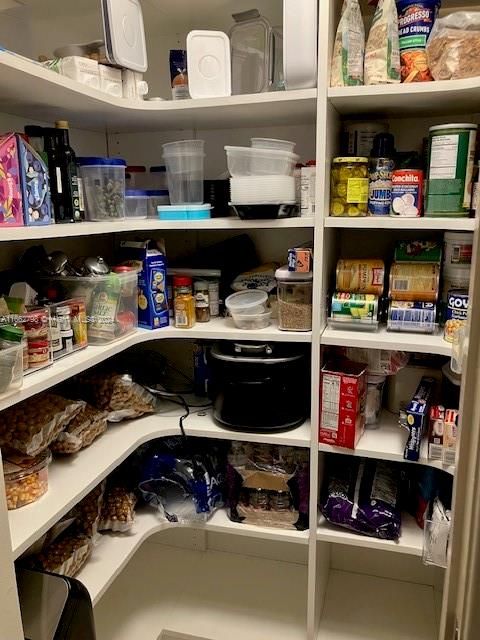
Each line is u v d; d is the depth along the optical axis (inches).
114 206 54.4
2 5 54.6
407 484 62.9
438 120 59.3
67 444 51.8
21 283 47.1
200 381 69.4
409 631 62.8
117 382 60.4
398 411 61.9
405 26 48.1
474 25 46.0
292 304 55.0
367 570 73.6
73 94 45.3
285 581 72.0
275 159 51.7
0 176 37.7
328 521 59.3
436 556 52.9
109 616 65.4
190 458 63.0
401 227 49.5
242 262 66.0
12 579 32.2
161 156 70.4
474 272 17.7
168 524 61.7
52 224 45.6
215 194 61.8
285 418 57.7
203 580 72.3
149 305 58.5
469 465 18.3
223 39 51.8
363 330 54.9
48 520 41.2
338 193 52.1
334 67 49.1
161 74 67.6
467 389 18.3
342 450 54.9
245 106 52.4
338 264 55.9
